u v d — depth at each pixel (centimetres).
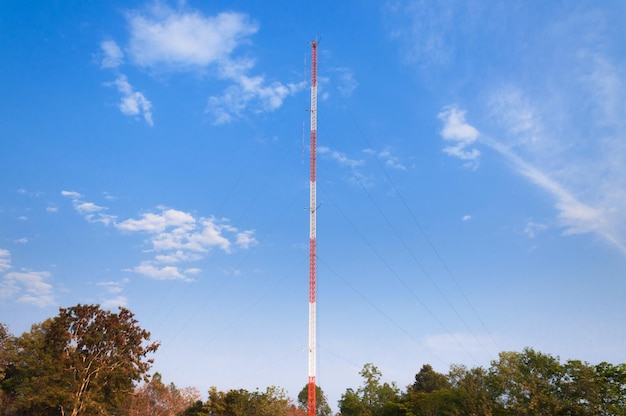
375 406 10100
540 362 7538
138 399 9662
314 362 6881
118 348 8981
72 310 9031
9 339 10169
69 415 8494
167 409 9894
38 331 9856
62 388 8338
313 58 8000
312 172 7575
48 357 8450
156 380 10575
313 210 7431
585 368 7156
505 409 7556
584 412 6844
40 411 8600
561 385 7219
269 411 9881
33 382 8369
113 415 9244
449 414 8281
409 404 9250
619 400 6925
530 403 7100
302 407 13162
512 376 7500
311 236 7331
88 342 8788
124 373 8888
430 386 12512
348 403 10281
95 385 8638
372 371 10538
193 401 10338
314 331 6969
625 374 7075
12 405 8581
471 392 8006
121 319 9275
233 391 10112
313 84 7894
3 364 9781
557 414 7081
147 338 9312
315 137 7694
